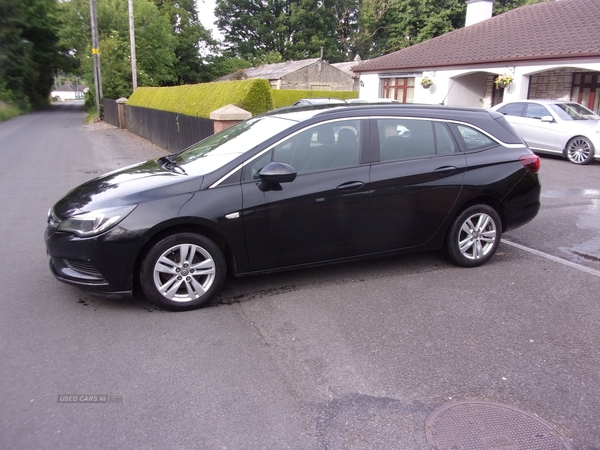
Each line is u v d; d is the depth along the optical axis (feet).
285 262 15.12
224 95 37.83
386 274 16.89
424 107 16.88
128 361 11.55
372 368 11.28
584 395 10.30
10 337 12.61
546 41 57.98
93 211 13.47
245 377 10.96
